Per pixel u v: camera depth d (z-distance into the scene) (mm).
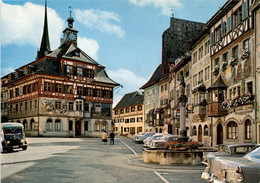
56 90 48844
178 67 38656
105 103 55031
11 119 54562
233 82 22281
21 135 21250
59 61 51375
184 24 47750
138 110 67125
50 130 47281
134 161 14820
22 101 51219
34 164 13188
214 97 24125
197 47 31500
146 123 59375
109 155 18234
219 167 7035
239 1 21641
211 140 26094
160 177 10055
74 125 50188
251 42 19625
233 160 6879
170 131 45594
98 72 55906
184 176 10328
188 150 13922
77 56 52531
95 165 13164
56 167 12250
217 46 25516
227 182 6523
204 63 28969
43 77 47375
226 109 22812
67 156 17031
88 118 52281
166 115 44312
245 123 20156
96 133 53219
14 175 10148
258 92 18516
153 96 55688
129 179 9586
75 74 51500
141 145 29328
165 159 13188
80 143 31266
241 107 20625
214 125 25562
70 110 49906
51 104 47875
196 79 31656
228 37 23297
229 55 23094
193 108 29703
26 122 49469
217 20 25875
